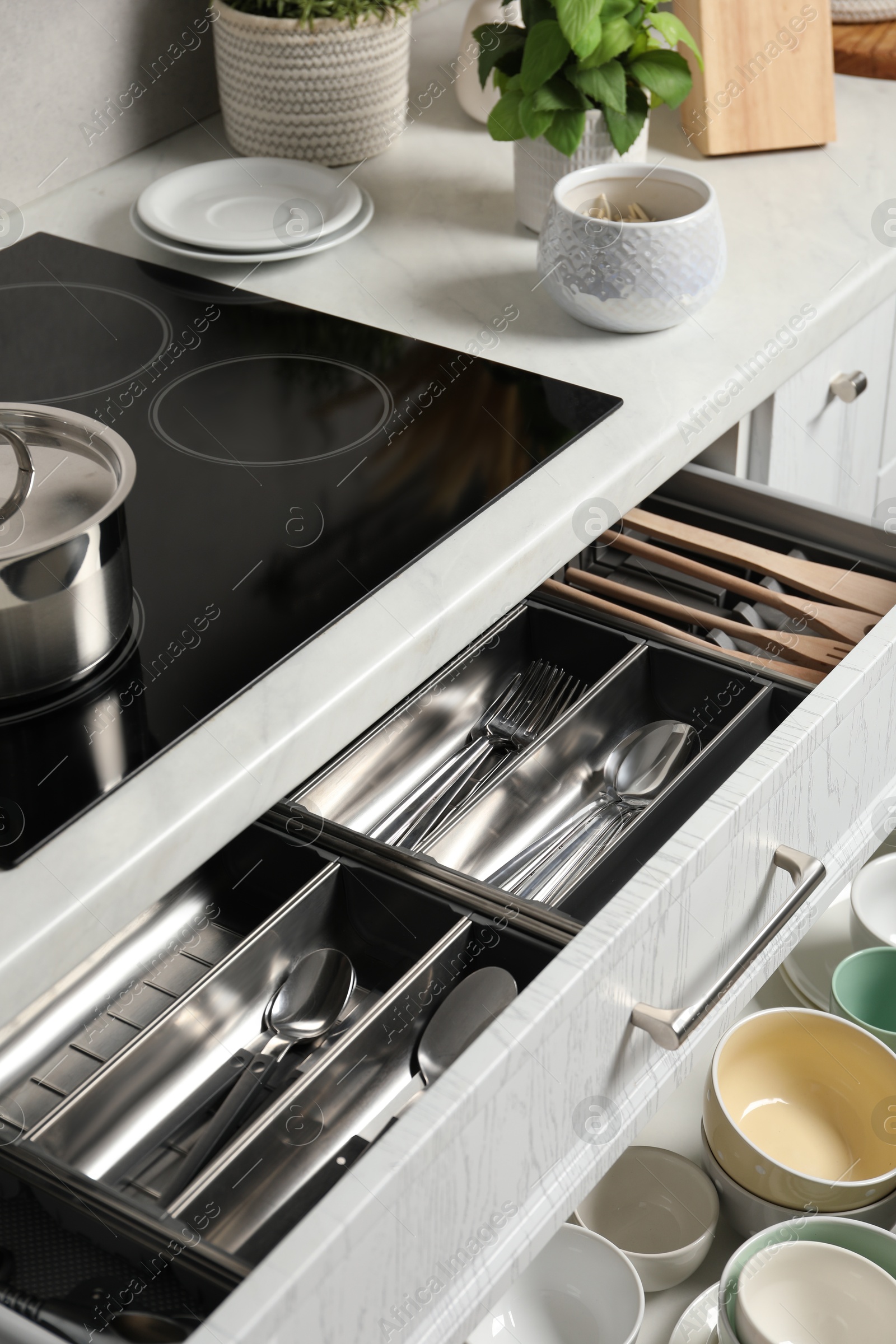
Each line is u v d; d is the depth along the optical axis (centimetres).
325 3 104
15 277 97
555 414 80
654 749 86
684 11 110
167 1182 63
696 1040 69
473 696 92
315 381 84
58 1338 46
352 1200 44
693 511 101
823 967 88
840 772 73
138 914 53
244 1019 69
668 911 58
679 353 86
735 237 101
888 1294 67
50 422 63
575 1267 73
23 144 106
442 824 85
